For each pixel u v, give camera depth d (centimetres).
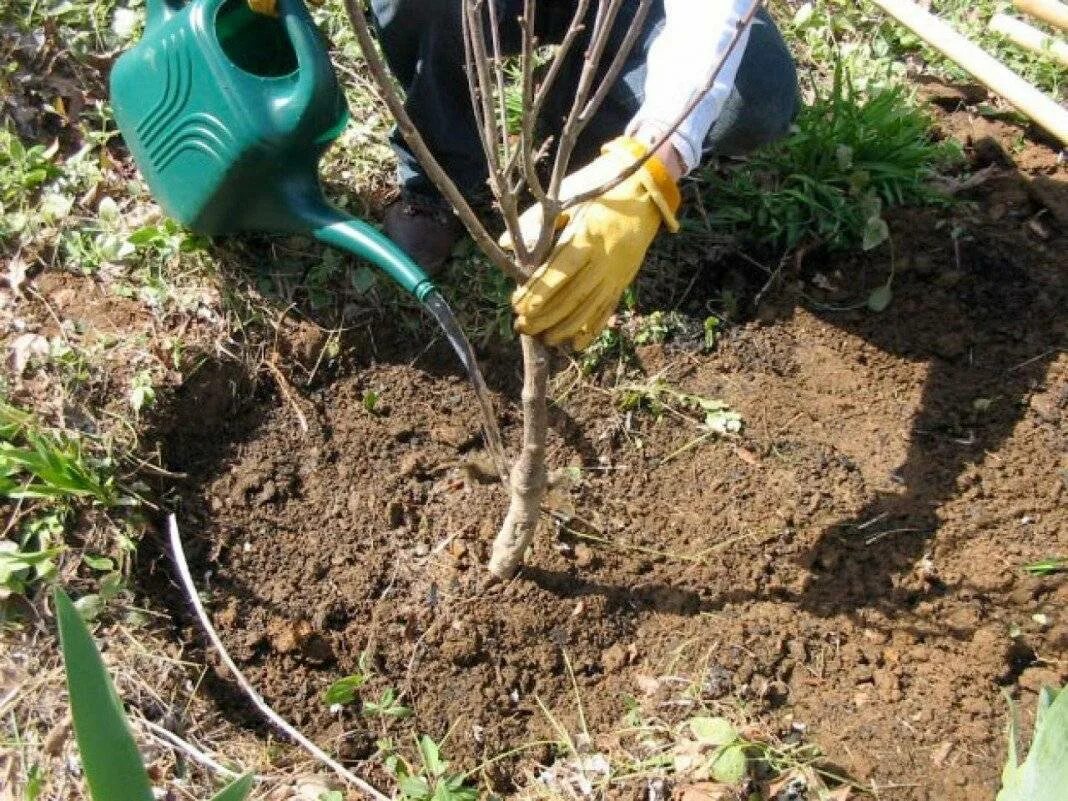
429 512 181
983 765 154
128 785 91
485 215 203
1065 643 166
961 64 196
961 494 183
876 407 194
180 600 168
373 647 167
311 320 191
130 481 170
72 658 85
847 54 238
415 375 192
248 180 163
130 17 218
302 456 184
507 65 214
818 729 158
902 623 169
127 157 204
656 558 176
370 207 203
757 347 201
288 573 174
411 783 148
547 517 177
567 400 191
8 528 159
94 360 176
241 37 172
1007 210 216
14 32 210
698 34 133
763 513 180
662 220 137
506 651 167
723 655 165
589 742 157
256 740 154
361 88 216
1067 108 237
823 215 208
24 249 187
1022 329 201
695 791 147
